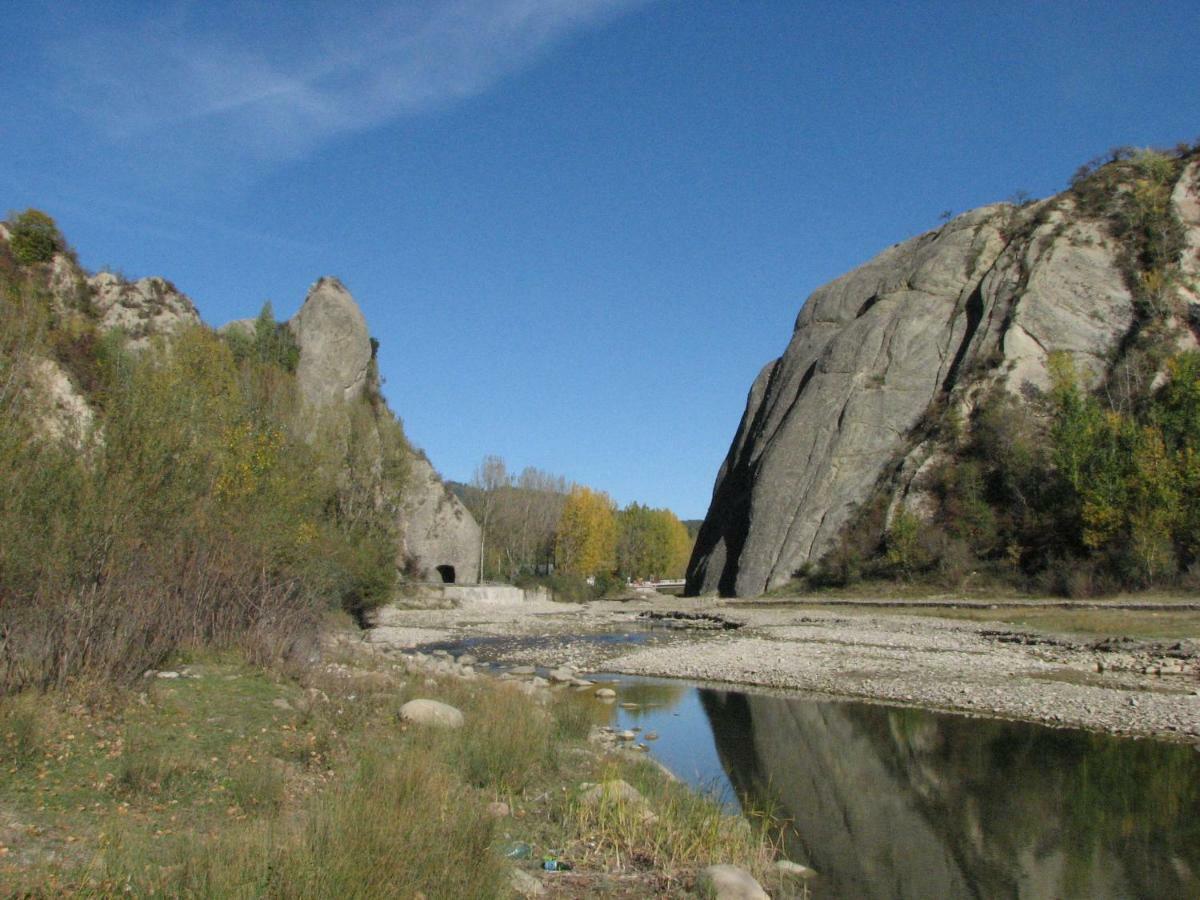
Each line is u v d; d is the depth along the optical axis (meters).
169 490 18.38
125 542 15.96
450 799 10.07
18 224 54.44
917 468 66.69
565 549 91.88
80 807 9.65
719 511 92.19
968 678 26.62
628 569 120.62
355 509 51.19
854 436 74.12
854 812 14.38
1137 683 24.80
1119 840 12.89
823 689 26.14
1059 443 56.19
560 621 55.34
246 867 7.41
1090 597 47.31
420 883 7.77
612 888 9.57
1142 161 75.12
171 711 13.52
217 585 18.72
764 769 17.20
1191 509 47.44
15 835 8.63
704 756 18.31
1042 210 77.56
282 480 27.95
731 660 32.50
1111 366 63.50
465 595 65.69
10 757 10.66
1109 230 71.12
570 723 18.22
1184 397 53.59
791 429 79.06
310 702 15.00
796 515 72.94
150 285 59.88
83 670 13.66
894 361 77.19
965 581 56.72
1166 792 15.10
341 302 73.62
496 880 8.47
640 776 14.65
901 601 53.28
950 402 69.06
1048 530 55.78
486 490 97.00
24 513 14.50
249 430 28.58
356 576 39.28
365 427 53.88
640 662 33.31
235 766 11.58
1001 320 71.06
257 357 66.50
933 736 19.75
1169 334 62.25
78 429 17.25
